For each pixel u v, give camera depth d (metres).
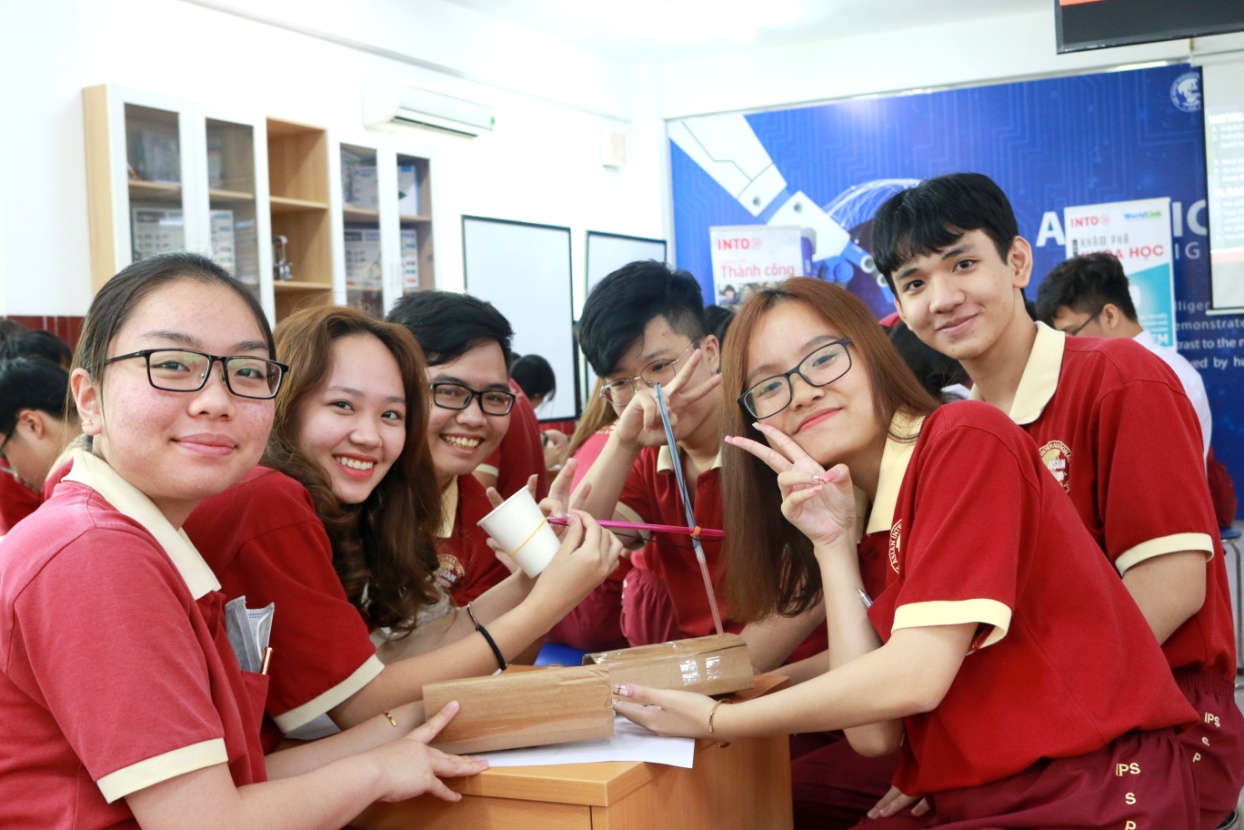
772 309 1.78
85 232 4.67
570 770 1.43
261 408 1.31
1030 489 1.54
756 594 1.88
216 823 1.17
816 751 2.25
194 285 1.27
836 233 8.09
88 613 1.14
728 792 1.70
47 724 1.17
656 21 7.25
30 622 1.14
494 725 1.51
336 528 1.70
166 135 4.78
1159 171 7.32
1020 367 2.12
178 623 1.19
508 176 7.25
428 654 1.66
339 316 1.72
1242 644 4.38
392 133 6.26
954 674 1.48
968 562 1.47
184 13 5.12
